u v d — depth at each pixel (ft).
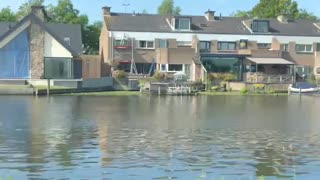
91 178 48.39
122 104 139.03
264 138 75.15
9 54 192.95
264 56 244.42
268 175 50.78
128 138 73.20
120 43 236.84
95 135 75.92
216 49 247.29
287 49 252.83
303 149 65.57
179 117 105.09
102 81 203.00
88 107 126.21
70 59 197.67
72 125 88.02
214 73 225.56
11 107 122.62
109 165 53.98
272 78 222.48
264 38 251.80
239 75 237.25
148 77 216.13
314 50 254.88
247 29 254.47
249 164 55.67
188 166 54.08
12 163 54.49
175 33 243.60
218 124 92.84
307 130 85.40
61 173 50.19
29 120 94.84
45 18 251.19
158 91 191.62
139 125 89.35
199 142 70.23
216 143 69.51
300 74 250.57
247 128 87.25
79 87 192.13
